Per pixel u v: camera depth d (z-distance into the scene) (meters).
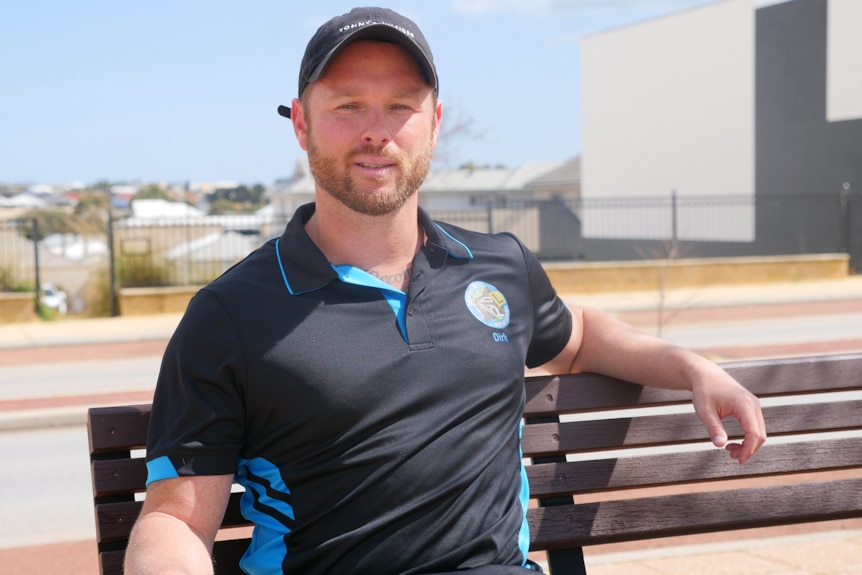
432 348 1.96
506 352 2.05
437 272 2.05
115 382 10.45
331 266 1.95
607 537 2.37
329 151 1.96
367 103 1.95
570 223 33.69
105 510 2.06
